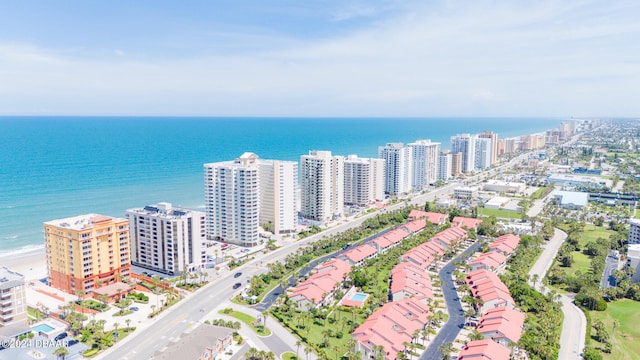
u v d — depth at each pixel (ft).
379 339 619.26
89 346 611.88
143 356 597.11
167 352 569.23
